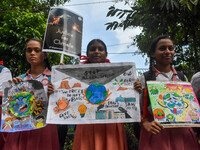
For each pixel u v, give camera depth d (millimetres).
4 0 5984
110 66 2029
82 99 1963
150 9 3986
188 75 5008
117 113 1896
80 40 2484
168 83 1951
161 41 2109
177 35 4762
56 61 5520
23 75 2334
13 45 4590
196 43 4375
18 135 1977
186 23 4062
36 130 1971
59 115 1918
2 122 1944
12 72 5062
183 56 5137
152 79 2094
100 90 1979
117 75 2006
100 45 2303
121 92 1953
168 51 2062
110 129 1938
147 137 1879
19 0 6445
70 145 4363
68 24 2422
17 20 4633
